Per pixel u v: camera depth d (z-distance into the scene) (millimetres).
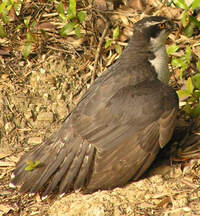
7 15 13312
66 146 10328
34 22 13031
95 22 13281
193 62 12594
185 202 9602
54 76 12688
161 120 9953
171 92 10242
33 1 13609
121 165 9781
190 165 10430
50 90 12523
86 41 13148
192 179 10148
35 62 12906
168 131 9930
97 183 9844
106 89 10523
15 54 13086
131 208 9562
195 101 11805
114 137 10000
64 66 12797
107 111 10211
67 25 12484
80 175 10023
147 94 10156
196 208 9484
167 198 9734
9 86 12523
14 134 11969
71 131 10391
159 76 11195
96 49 13023
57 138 10555
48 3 13594
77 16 12625
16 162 11398
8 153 11625
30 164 10266
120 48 12859
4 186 10906
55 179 10117
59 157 10312
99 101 10391
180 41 12875
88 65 12828
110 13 13445
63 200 10031
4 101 12289
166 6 13445
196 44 12734
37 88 12594
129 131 9969
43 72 12727
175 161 10594
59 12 12625
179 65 11914
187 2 13062
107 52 12977
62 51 13008
